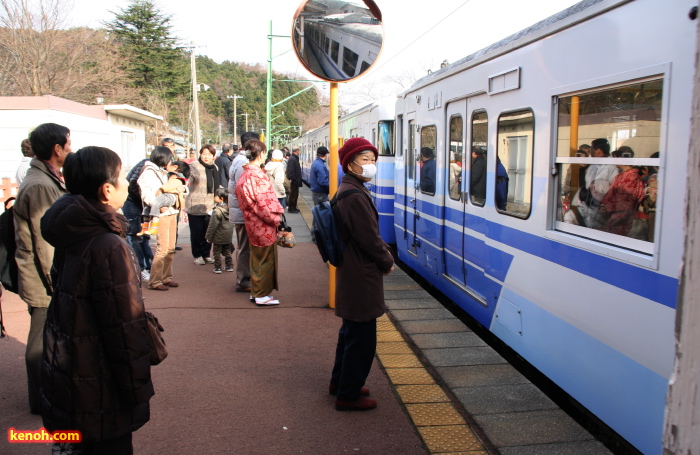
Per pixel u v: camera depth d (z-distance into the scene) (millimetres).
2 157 13664
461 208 6191
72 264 2293
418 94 7980
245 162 6676
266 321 5727
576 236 3807
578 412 4527
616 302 3293
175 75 47000
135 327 2293
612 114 3408
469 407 3826
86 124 15594
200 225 8414
